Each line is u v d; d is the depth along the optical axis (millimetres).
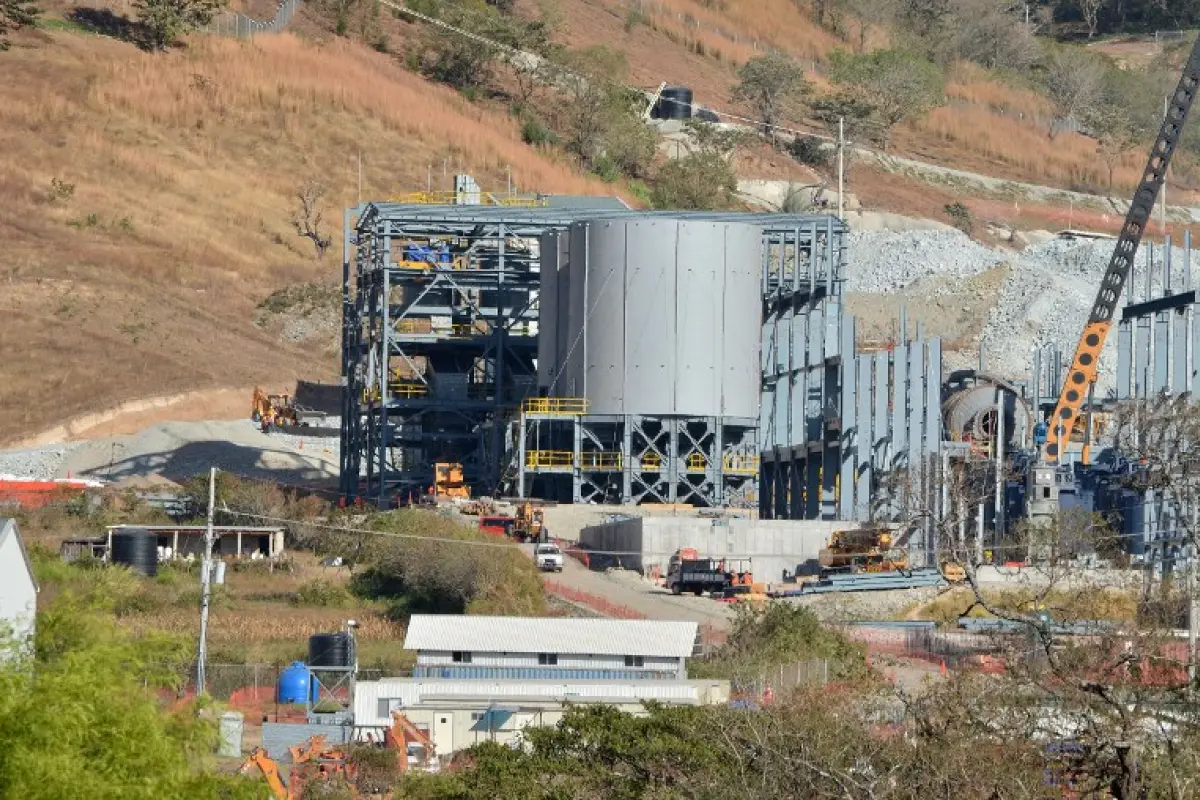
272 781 125500
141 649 101000
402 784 125875
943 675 125562
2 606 128375
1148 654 102438
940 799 95625
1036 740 98688
